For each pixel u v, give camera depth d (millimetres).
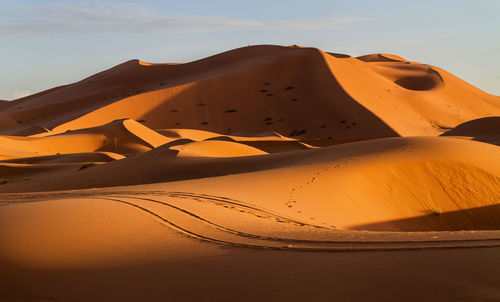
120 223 12789
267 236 11359
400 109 184750
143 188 25125
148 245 10586
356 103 176875
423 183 26844
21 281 8539
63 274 8797
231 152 54938
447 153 31312
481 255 8117
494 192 26969
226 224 13172
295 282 7500
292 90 192750
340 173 26672
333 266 8211
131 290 7711
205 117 186250
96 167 49406
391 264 8023
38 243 10875
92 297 7504
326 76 195250
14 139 108000
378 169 27547
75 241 10969
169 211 14766
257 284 7547
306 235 11438
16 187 40875
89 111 191875
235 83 199000
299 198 21578
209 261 9117
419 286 6801
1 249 10531
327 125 170625
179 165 42000
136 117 184625
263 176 27203
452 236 10555
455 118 188500
